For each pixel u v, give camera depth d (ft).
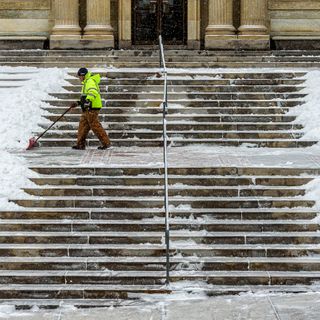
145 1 214.69
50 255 99.66
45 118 147.43
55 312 88.94
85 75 135.74
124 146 140.77
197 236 101.60
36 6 209.46
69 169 115.55
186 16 214.28
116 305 90.94
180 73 163.63
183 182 112.88
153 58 186.39
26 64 180.65
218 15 203.10
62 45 201.26
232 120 148.05
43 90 156.66
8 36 209.26
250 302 89.61
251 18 203.00
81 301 92.43
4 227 103.81
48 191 110.32
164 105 116.47
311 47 209.46
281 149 137.49
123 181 112.78
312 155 128.16
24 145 137.80
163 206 107.86
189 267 97.60
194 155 128.57
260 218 105.70
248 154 130.00
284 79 161.38
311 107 150.51
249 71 165.37
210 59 185.06
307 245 100.94
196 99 154.71
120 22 210.79
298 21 209.97
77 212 105.50
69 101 152.66
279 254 99.50
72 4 202.49
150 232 103.19
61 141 139.03
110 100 152.76
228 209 107.14
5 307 90.58
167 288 93.86
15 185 110.83
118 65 179.32
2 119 143.43
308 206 107.96
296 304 88.43
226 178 112.88
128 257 99.45
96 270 97.60
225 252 99.45
